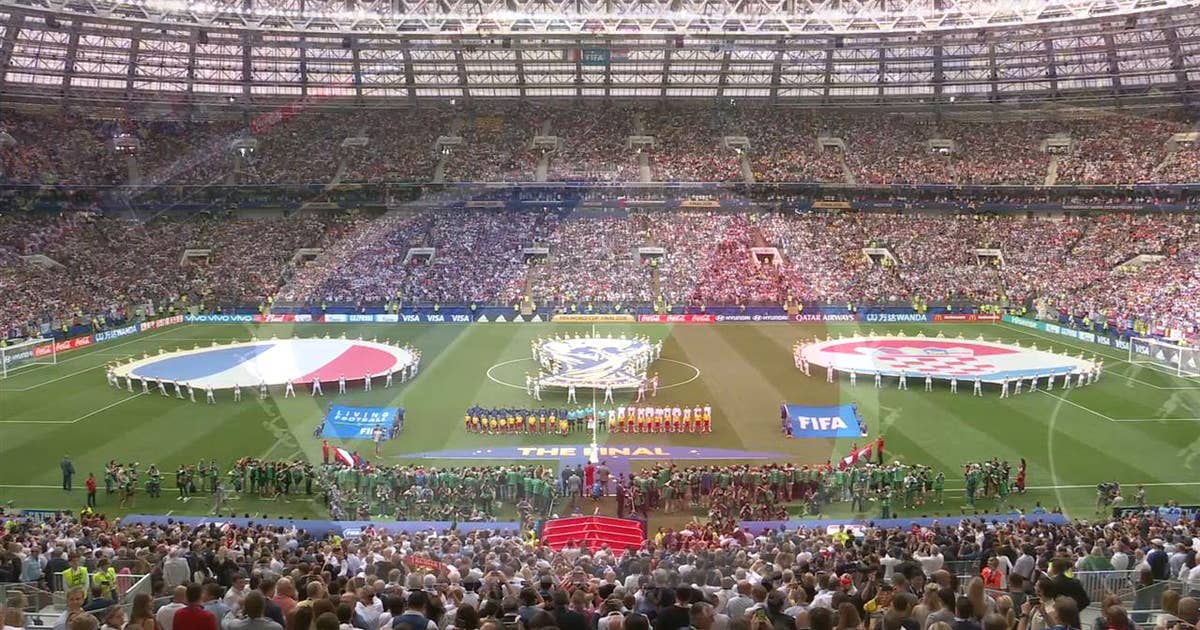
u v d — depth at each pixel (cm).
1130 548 2444
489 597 1611
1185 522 3012
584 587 1853
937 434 4844
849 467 4047
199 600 1271
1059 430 4991
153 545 2602
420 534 3077
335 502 3972
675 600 1452
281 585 1488
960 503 4031
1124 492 4153
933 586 1349
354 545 2781
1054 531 2856
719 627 1359
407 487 4059
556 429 4919
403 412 4956
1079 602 1391
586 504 4050
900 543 2678
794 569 2066
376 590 1691
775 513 3853
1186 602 1206
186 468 4178
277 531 3155
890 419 4997
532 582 1917
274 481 4197
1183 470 4434
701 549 2603
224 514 3944
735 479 3966
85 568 2092
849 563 2188
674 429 4778
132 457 4669
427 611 1399
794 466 4188
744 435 4541
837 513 3866
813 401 4869
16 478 4400
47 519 3431
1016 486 4203
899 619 1203
